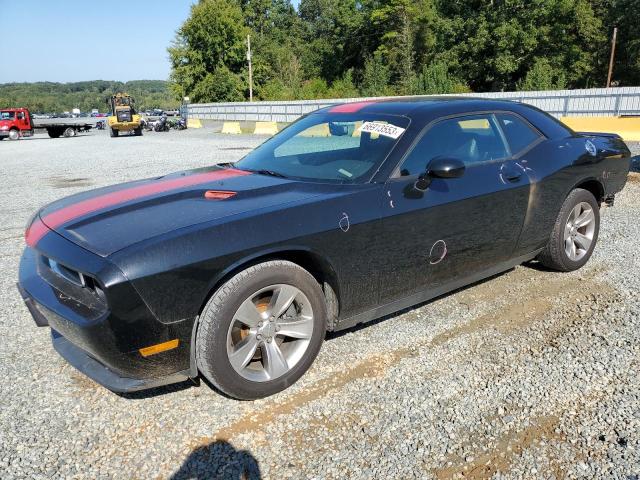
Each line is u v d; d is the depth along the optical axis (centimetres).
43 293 273
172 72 6153
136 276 230
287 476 222
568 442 240
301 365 287
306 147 373
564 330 350
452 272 355
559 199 417
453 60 4697
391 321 369
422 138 339
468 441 242
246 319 263
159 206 284
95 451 240
